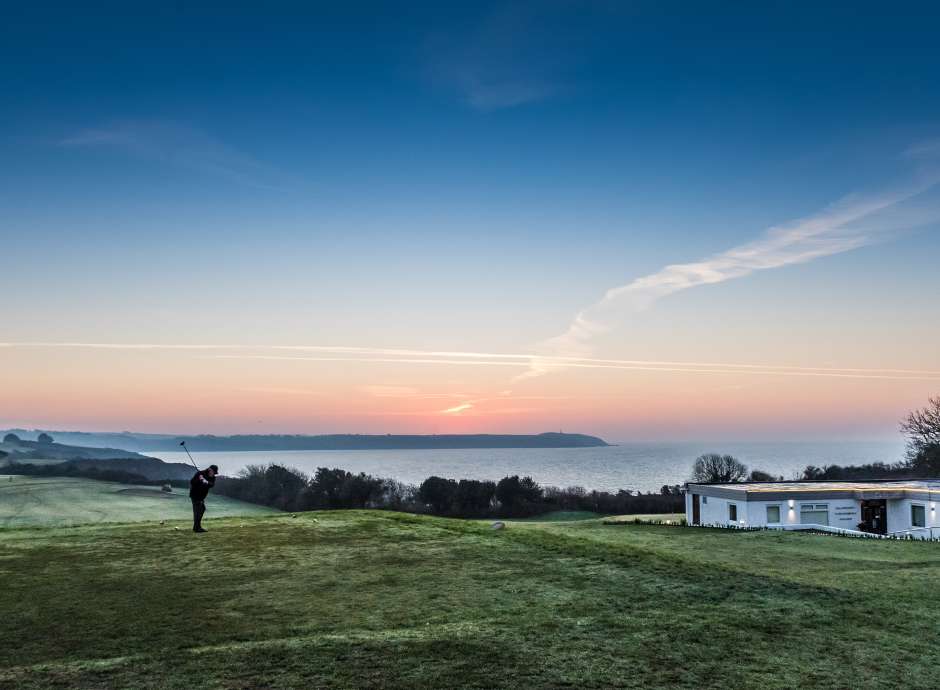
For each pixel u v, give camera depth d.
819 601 14.38
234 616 12.16
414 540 19.92
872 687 9.84
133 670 9.52
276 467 109.81
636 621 12.42
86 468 119.44
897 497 48.56
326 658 10.08
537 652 10.59
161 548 18.11
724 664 10.46
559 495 116.06
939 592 16.97
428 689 9.09
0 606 12.50
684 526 45.56
